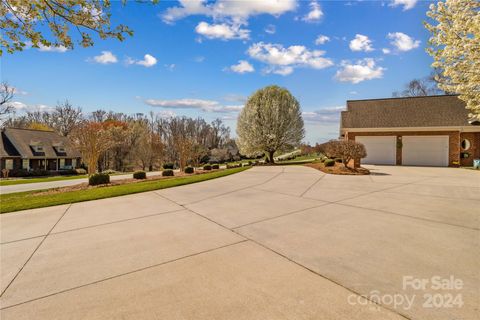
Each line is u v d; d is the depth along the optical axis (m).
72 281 2.88
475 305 2.23
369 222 4.71
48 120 49.16
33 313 2.31
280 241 3.88
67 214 6.08
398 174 12.43
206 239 4.08
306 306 2.28
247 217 5.29
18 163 35.69
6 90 29.39
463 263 3.03
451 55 6.59
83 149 13.66
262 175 12.88
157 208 6.40
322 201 6.58
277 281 2.72
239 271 2.97
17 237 4.48
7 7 3.26
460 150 17.80
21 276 3.04
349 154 13.32
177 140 22.91
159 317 2.20
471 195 7.09
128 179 15.20
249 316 2.17
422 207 5.78
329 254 3.36
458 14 6.21
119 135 39.12
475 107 7.27
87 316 2.25
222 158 47.06
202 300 2.43
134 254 3.59
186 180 11.24
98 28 3.70
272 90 24.03
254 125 23.78
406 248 3.50
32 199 8.13
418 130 17.42
